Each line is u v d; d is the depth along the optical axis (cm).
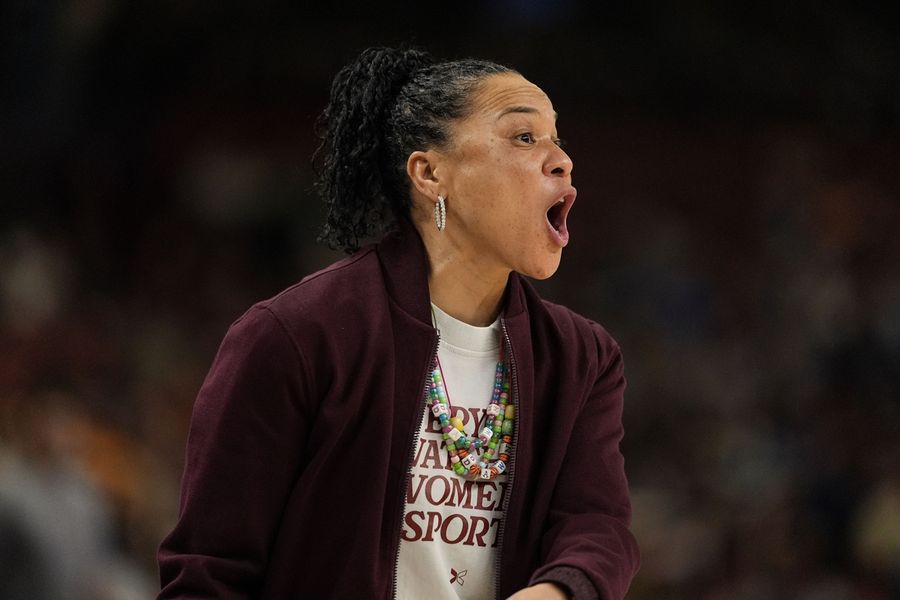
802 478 3097
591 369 808
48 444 1706
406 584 757
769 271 4719
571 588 724
